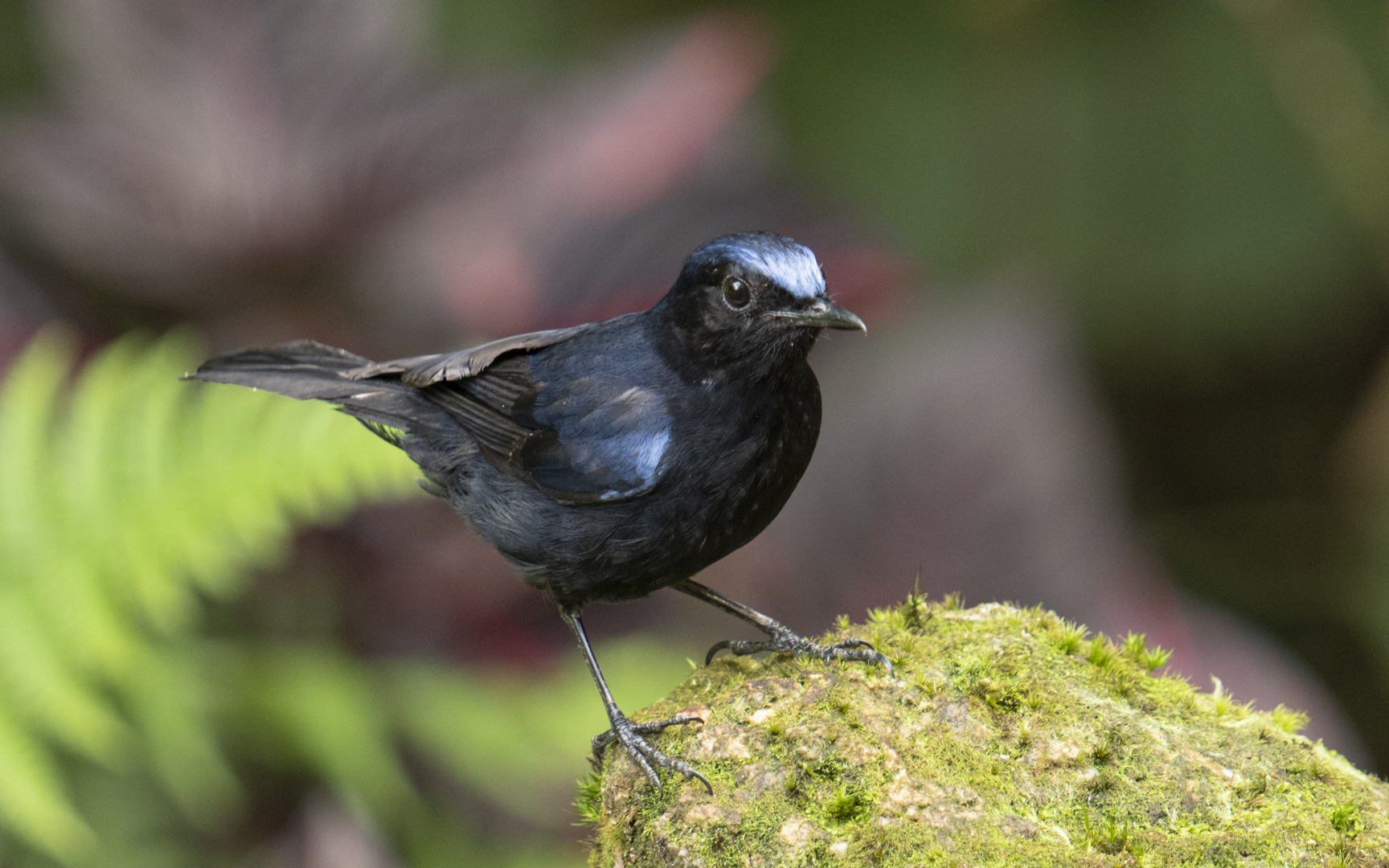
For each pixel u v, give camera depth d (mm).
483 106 11297
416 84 11375
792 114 15695
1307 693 11312
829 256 11094
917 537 10680
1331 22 14773
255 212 10867
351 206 10852
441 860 9562
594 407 8219
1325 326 15797
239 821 9578
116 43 11320
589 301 10758
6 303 10727
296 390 9250
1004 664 6863
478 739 9492
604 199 11086
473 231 11039
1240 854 5734
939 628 7258
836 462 10883
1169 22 15164
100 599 8695
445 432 9055
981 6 15180
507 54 15062
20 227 10922
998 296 11539
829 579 10633
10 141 11102
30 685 8477
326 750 9234
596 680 8398
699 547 8219
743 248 7961
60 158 11008
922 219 15312
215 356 9852
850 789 6145
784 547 10750
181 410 9805
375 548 10070
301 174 10930
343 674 9695
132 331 11203
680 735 6633
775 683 6848
